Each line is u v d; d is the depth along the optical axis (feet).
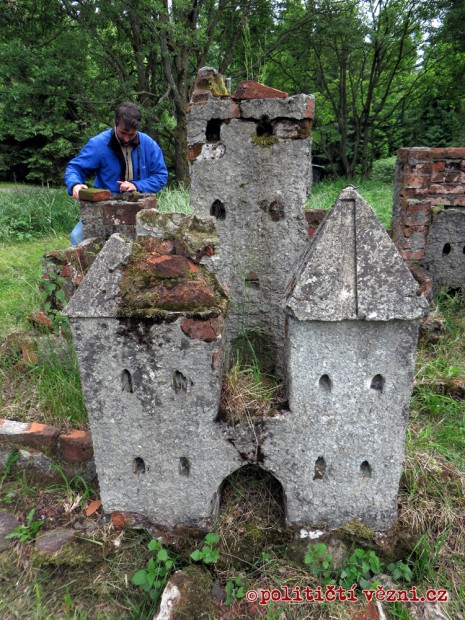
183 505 6.61
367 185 37.11
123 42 33.65
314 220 8.40
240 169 7.62
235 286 8.31
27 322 10.84
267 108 7.17
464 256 14.24
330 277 5.26
